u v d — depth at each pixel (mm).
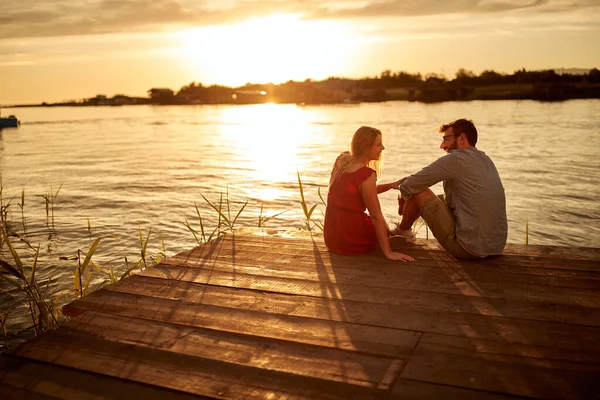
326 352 2850
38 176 21391
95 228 11664
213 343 2996
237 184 18156
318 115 98500
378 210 4312
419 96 146625
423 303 3445
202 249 4910
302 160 26375
